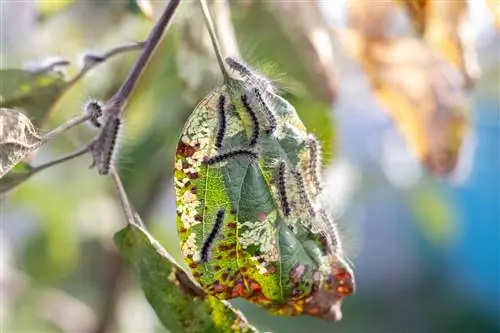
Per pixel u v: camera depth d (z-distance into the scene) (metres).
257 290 0.70
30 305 1.21
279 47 0.87
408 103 0.94
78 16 0.91
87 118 0.70
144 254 0.72
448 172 0.95
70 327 1.22
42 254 1.25
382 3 0.91
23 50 0.94
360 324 3.59
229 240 0.69
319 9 0.88
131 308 1.22
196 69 0.86
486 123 3.69
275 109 0.70
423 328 3.73
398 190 1.54
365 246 3.78
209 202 0.69
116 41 0.91
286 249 0.70
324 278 0.70
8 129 0.67
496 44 1.05
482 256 3.84
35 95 0.77
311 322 2.72
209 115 0.69
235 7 0.87
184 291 0.72
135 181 0.97
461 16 0.87
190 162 0.69
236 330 0.71
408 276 3.85
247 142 0.69
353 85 1.15
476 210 3.88
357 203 1.38
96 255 1.24
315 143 0.70
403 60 0.93
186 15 0.84
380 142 1.42
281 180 0.69
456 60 0.89
